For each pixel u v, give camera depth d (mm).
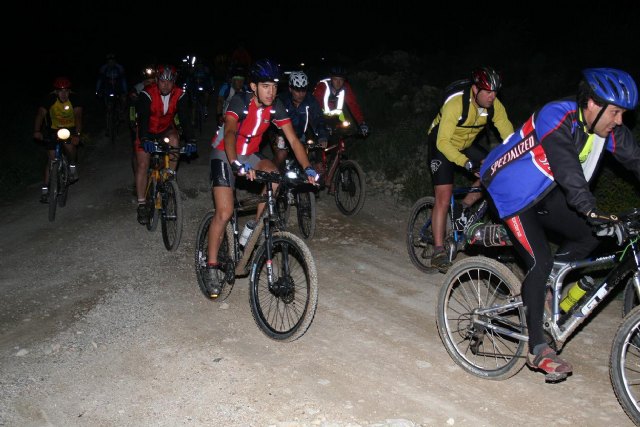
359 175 7922
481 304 4957
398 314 5457
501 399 4180
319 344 4887
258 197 5020
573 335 5051
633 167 3932
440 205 5816
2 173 10242
